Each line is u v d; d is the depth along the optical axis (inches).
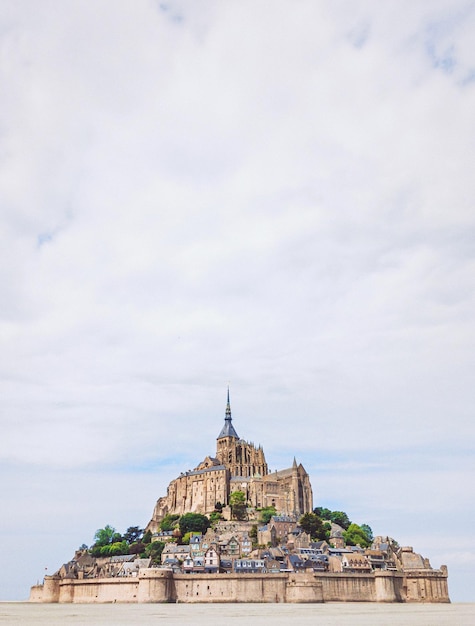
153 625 4690.0
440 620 5300.2
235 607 7357.3
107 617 5649.6
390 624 4840.1
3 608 7544.3
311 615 5861.2
